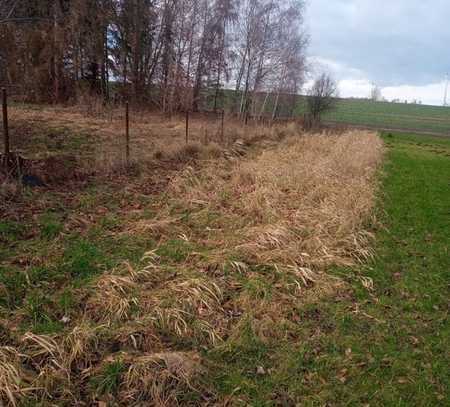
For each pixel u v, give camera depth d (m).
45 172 7.20
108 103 19.58
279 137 16.45
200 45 27.38
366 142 17.66
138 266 4.70
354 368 3.55
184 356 3.32
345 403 3.18
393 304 4.76
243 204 7.22
